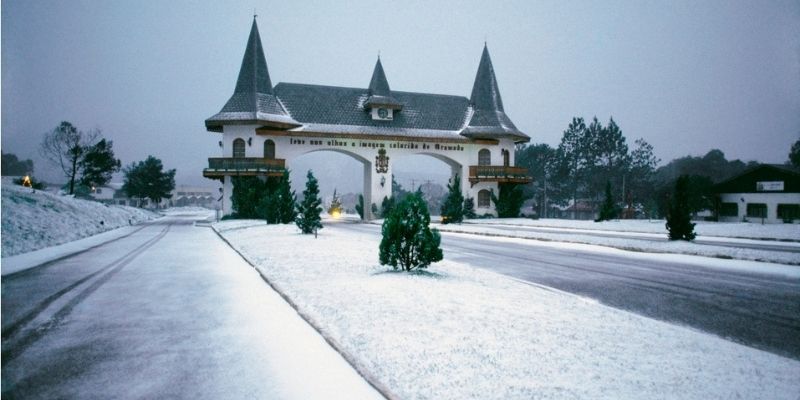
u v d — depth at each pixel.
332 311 7.62
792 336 6.97
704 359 5.48
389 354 5.50
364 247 18.38
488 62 54.62
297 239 21.22
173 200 161.25
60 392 4.80
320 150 48.03
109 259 15.91
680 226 22.00
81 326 7.30
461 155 51.31
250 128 43.62
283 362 5.67
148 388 4.91
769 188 48.38
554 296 9.02
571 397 4.32
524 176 50.88
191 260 15.70
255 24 46.53
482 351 5.55
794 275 12.82
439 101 55.19
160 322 7.52
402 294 8.73
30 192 29.98
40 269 13.49
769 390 4.61
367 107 50.84
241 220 38.59
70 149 54.59
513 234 26.97
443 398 4.31
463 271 12.33
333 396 4.68
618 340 6.12
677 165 105.88
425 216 12.06
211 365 5.57
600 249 20.28
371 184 48.94
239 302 8.99
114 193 119.50
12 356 5.89
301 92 50.00
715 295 9.99
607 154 76.62
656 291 10.41
